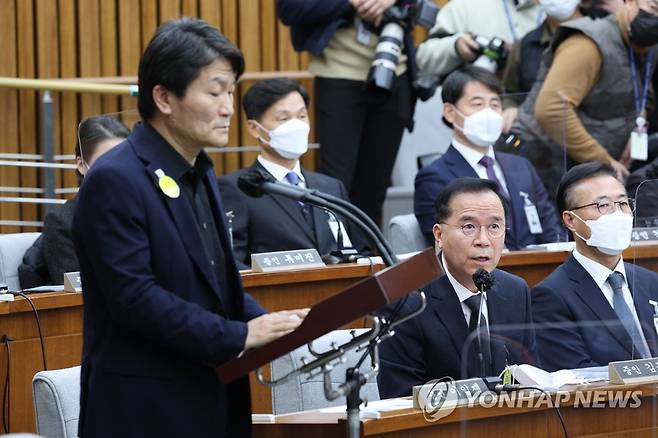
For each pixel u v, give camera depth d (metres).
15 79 16.38
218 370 7.16
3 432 11.04
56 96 17.09
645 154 14.65
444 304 9.84
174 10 18.20
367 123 16.30
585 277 10.70
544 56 14.68
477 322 9.80
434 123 18.45
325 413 8.20
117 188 7.22
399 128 16.38
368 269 12.87
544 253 13.31
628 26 14.52
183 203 7.38
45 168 16.50
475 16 16.89
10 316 11.07
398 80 16.20
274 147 13.58
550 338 8.90
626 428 8.31
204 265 7.37
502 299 10.05
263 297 12.28
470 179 10.09
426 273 6.95
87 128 11.96
